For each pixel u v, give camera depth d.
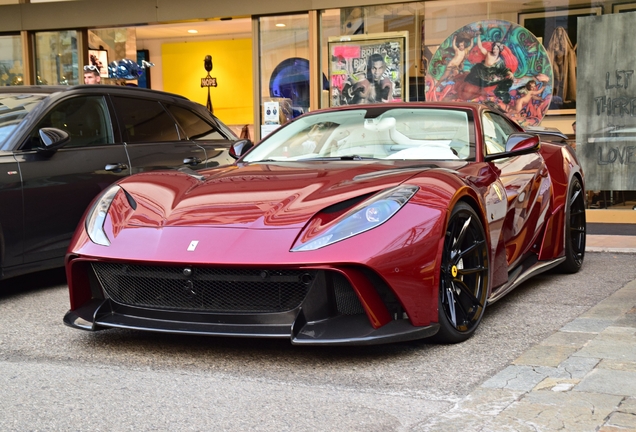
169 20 8.42
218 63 12.20
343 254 2.76
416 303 2.89
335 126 4.11
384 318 2.87
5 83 9.23
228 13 8.20
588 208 7.38
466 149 3.79
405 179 3.11
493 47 7.54
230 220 3.00
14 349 3.24
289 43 8.17
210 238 2.93
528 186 4.18
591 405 2.31
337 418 2.31
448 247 3.14
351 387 2.63
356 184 3.13
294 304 2.88
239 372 2.84
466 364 2.89
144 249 2.99
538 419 2.21
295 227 2.89
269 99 8.30
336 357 3.02
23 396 2.58
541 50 7.40
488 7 7.51
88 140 4.92
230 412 2.39
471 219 3.28
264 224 2.94
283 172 3.50
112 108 5.17
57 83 9.09
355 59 7.94
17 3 8.99
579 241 5.05
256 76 8.32
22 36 9.05
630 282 4.62
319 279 2.82
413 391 2.58
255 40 8.27
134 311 3.12
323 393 2.57
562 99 7.37
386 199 2.96
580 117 7.33
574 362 2.79
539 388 2.49
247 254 2.81
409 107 4.16
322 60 8.04
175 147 5.44
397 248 2.84
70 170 4.68
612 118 7.23
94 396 2.57
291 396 2.54
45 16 8.90
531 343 3.20
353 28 7.91
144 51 12.56
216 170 3.77
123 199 3.37
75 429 2.26
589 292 4.34
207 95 12.30
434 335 3.10
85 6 8.70
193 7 8.31
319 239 2.82
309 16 8.02
